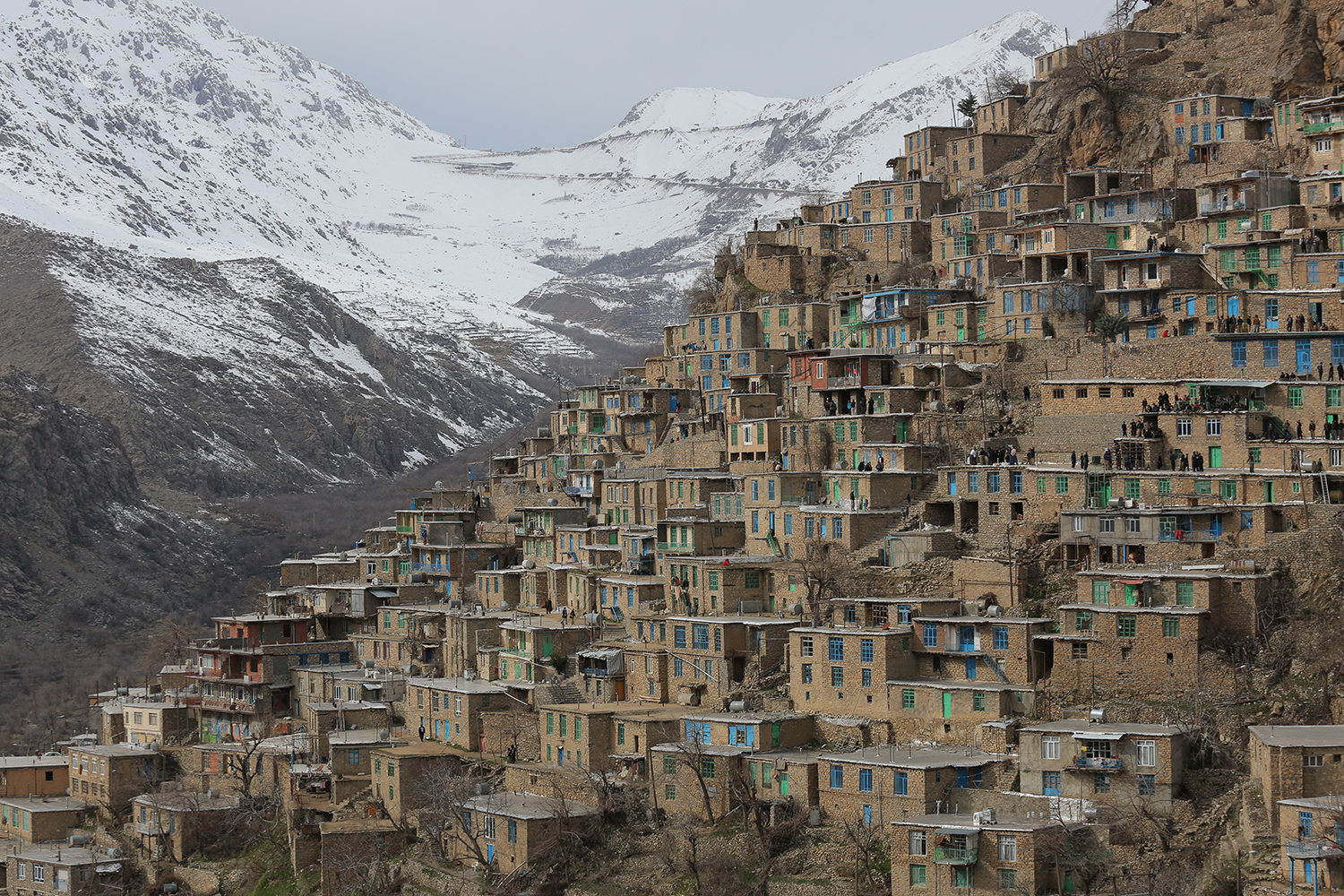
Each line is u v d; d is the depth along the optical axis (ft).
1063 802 444.14
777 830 474.08
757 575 587.68
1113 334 639.76
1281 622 474.08
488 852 523.29
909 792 457.68
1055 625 498.28
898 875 441.27
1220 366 585.22
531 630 616.80
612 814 515.50
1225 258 642.63
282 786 623.36
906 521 583.58
